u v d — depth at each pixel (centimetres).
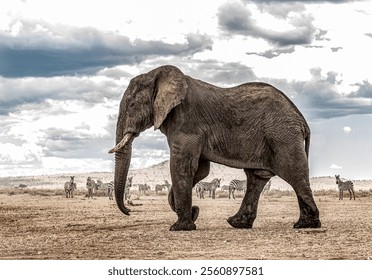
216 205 3978
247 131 1941
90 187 5538
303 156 1930
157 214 2862
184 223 1928
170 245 1592
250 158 1948
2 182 14612
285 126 1931
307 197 1928
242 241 1645
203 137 1922
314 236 1736
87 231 2011
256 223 2250
